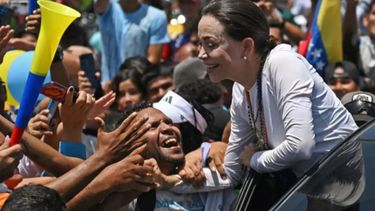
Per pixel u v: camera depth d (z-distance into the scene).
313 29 10.43
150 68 10.41
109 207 6.30
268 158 6.43
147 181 6.18
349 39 12.20
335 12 10.36
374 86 11.03
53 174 6.82
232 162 6.88
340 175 5.88
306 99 6.27
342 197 5.72
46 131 7.16
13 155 5.68
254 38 6.36
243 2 6.37
